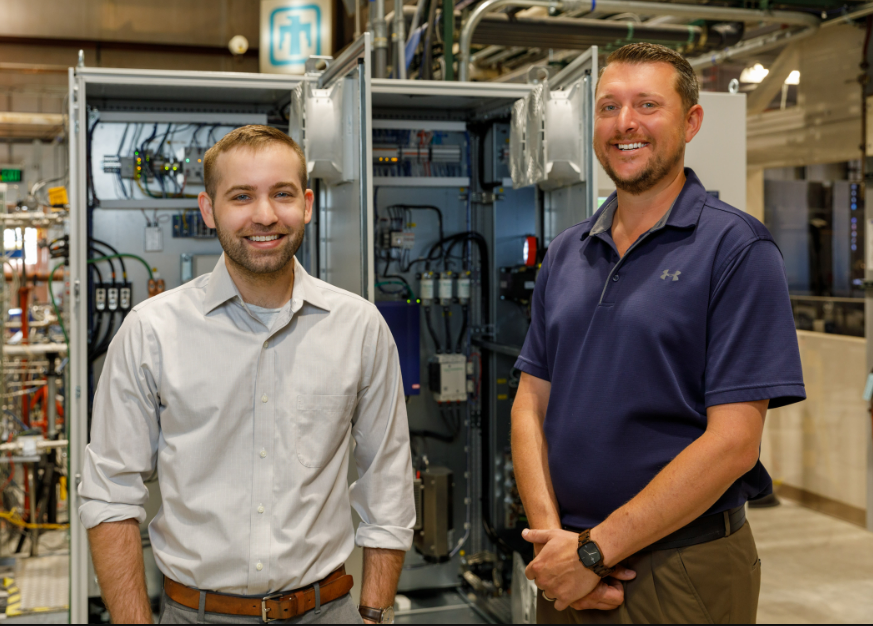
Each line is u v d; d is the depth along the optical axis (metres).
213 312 1.39
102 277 3.63
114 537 1.35
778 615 3.33
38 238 4.96
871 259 4.33
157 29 5.23
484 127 3.67
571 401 1.50
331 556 1.42
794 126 4.90
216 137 3.72
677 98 1.46
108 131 3.60
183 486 1.34
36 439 3.95
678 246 1.42
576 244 1.63
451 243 3.81
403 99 3.45
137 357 1.36
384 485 1.51
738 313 1.34
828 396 4.78
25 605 3.67
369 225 2.75
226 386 1.35
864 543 4.28
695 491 1.30
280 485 1.36
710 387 1.36
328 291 1.49
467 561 3.72
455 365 3.64
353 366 1.45
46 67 5.56
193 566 1.33
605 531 1.35
